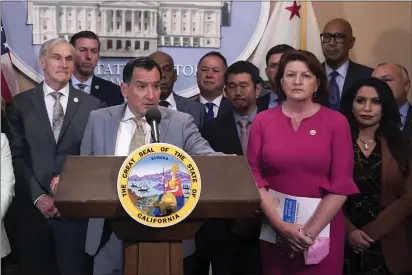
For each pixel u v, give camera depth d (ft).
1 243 9.47
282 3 12.24
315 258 8.02
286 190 8.12
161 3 11.97
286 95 8.34
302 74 8.13
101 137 8.53
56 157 10.38
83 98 10.77
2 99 11.51
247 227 10.50
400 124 10.01
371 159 9.91
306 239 7.85
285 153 8.07
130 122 8.59
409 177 9.86
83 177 5.79
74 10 11.81
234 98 10.84
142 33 11.96
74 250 10.65
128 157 5.69
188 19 12.03
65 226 10.64
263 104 11.05
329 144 8.05
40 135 10.42
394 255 10.07
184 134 8.32
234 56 12.17
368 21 12.37
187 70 12.09
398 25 12.42
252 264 10.69
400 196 9.87
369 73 11.95
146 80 8.29
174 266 5.89
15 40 11.71
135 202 5.63
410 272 10.16
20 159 10.43
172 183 5.72
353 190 7.95
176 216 5.66
